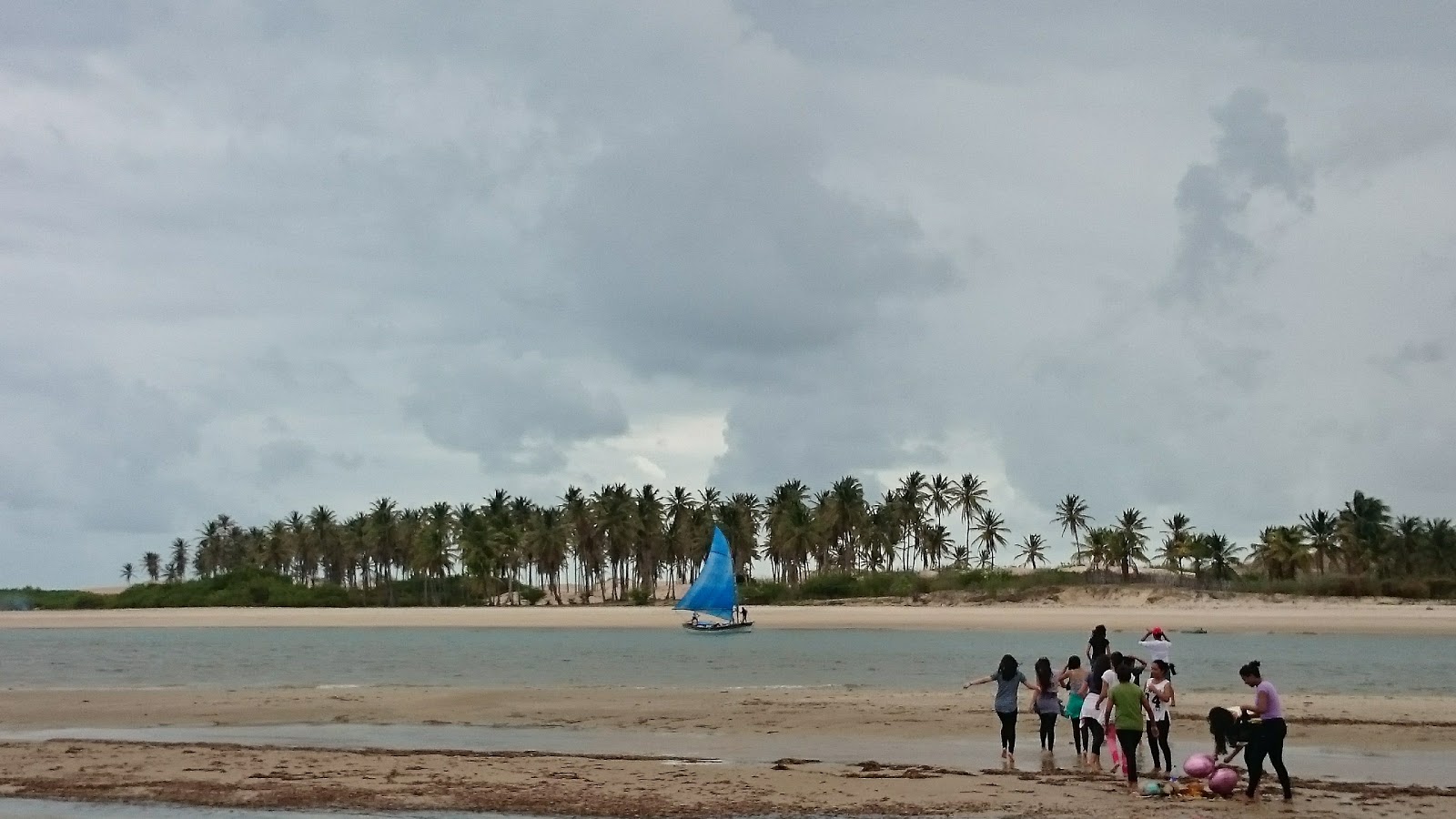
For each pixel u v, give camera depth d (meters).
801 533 133.38
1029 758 22.19
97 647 66.00
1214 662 49.00
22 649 64.12
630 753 23.02
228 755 21.91
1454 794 18.09
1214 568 121.81
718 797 17.89
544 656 55.28
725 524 142.75
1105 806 17.12
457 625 94.50
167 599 133.75
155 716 29.33
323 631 88.31
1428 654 54.66
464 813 17.00
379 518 149.25
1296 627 77.19
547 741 24.81
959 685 38.16
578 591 161.00
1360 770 20.84
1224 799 17.66
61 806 17.58
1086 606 100.19
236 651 61.31
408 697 33.50
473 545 137.50
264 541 171.00
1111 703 19.61
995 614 92.88
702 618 100.12
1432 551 117.94
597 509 143.25
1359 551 120.19
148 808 17.44
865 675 42.91
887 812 16.81
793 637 72.88
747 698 33.09
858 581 119.44
